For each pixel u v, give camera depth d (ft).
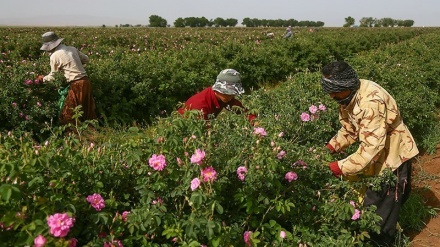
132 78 26.58
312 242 9.47
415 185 16.47
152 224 7.76
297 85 18.56
